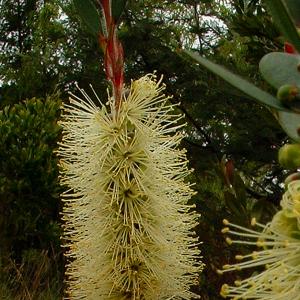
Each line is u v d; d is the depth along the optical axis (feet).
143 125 15.30
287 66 4.91
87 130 15.35
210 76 34.06
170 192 15.47
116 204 15.21
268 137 30.89
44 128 33.09
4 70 53.01
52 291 28.12
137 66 42.83
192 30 43.70
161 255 15.30
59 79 47.26
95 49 45.11
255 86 4.82
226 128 35.19
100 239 15.31
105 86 44.73
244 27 21.18
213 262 20.98
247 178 32.42
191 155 36.04
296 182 5.32
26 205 32.32
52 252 31.89
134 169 15.25
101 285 15.40
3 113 34.04
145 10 45.16
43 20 49.90
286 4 4.90
